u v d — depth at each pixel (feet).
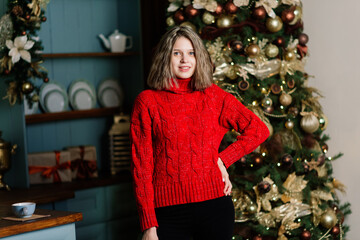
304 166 10.88
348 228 11.78
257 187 10.63
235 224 10.76
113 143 13.79
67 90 13.87
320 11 12.18
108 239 12.84
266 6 10.53
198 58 7.57
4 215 7.47
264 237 10.78
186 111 7.49
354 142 11.66
